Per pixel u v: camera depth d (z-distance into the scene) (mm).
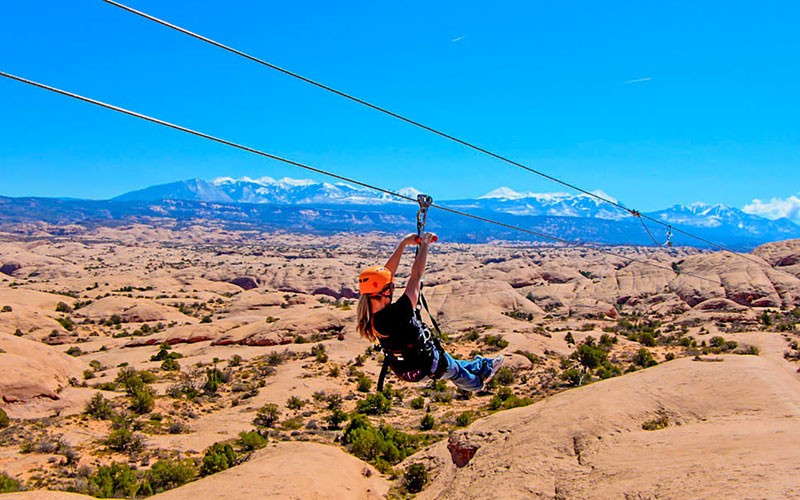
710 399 25844
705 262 154500
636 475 18422
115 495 32062
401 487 29250
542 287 177125
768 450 16250
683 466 17250
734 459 16078
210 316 140750
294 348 89125
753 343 74125
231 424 52719
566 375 68688
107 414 51062
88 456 39719
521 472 22984
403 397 66125
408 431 50219
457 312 131875
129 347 102312
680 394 26594
